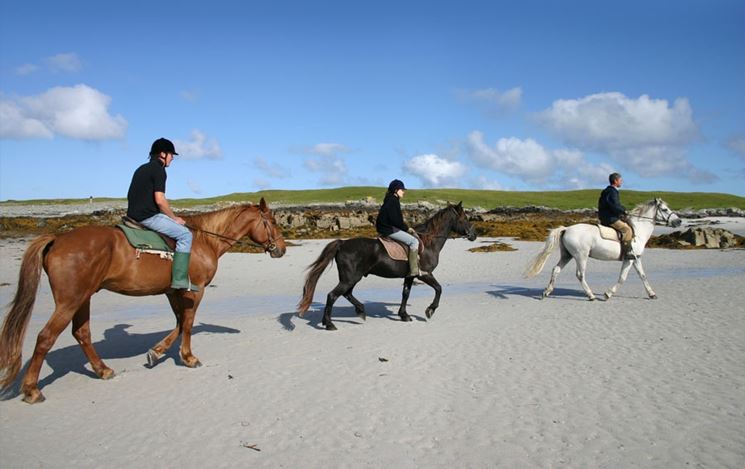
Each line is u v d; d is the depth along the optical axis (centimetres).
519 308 1316
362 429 612
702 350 896
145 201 802
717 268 2161
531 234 3709
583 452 547
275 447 573
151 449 574
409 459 540
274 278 2034
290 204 9000
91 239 729
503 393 716
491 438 583
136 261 778
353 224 4444
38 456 562
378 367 842
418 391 730
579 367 822
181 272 816
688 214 7056
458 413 652
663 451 546
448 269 2239
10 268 2208
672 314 1179
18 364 689
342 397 713
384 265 1130
